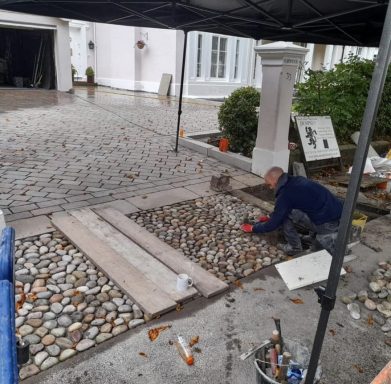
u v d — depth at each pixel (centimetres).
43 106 1245
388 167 705
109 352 245
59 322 268
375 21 464
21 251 353
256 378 215
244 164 663
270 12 453
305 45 1956
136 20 550
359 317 295
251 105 720
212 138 860
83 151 714
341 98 782
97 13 521
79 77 2227
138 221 438
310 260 348
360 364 249
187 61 1719
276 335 221
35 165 609
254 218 465
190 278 317
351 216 171
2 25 1477
